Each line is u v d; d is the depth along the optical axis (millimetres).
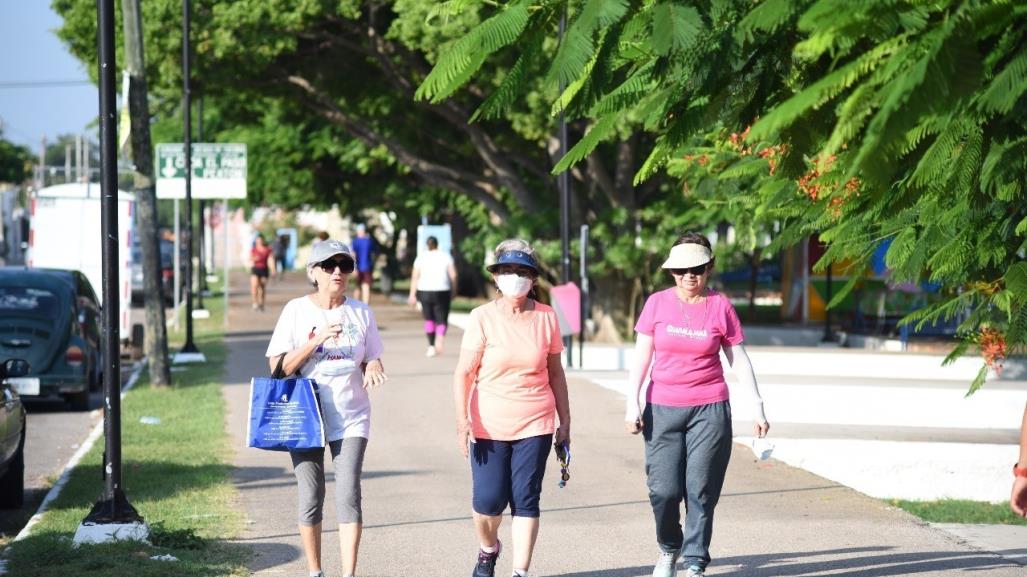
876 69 6812
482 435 12789
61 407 34062
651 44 8039
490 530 13070
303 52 50969
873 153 6480
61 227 49469
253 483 20438
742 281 70188
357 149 65125
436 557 15188
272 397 12727
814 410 30016
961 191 9008
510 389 12742
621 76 9141
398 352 44781
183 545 15328
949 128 7605
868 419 29906
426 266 42938
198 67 47938
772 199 13898
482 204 60094
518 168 57344
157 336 34844
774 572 14414
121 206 45312
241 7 45594
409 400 31453
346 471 12945
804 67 7957
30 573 13680
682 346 13289
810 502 18984
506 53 8844
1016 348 12438
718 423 13320
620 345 41344
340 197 78625
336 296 13117
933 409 29797
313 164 76000
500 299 12992
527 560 12812
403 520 17453
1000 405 29547
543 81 8242
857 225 12992
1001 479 23203
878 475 23188
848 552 15492
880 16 6844
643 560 15039
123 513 15477
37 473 23812
